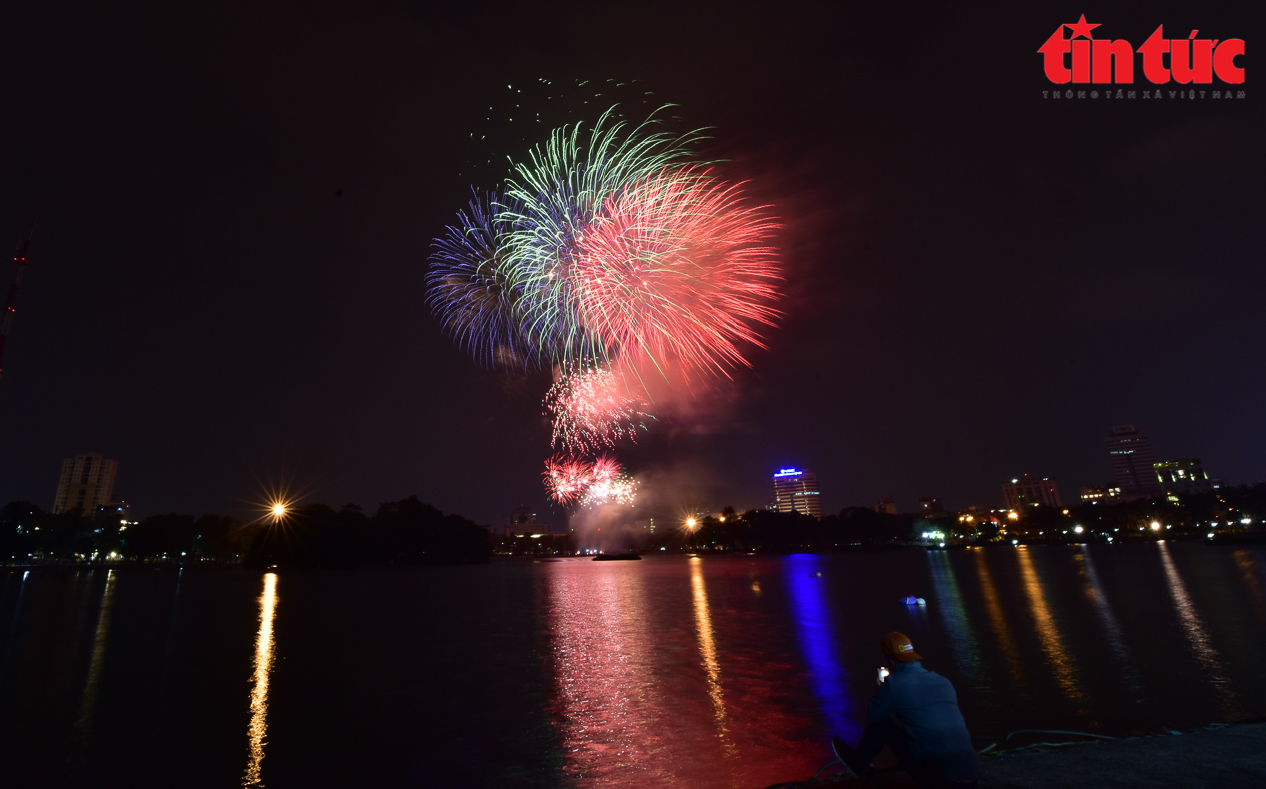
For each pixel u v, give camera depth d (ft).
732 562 531.91
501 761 45.34
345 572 423.64
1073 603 134.00
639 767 43.57
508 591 217.36
